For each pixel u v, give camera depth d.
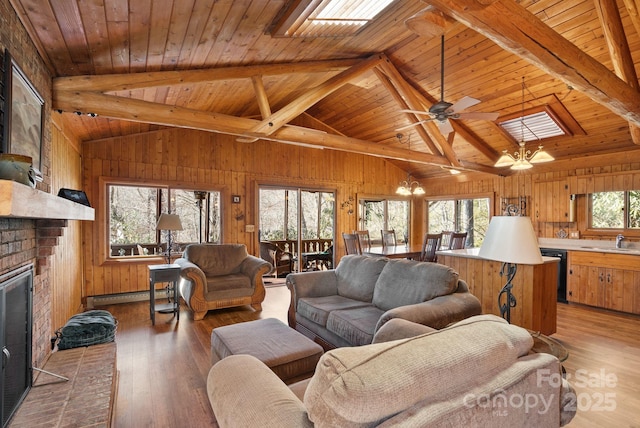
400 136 6.97
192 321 4.19
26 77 2.02
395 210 8.62
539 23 2.36
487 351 1.14
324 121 7.32
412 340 1.10
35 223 2.31
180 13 2.38
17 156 1.59
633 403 2.38
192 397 2.40
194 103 4.65
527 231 2.12
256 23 2.80
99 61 2.80
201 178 5.91
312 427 1.01
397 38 4.18
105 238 5.07
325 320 3.01
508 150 6.32
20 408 1.81
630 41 3.43
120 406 2.28
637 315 4.49
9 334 1.79
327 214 7.76
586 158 5.71
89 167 4.96
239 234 6.27
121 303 5.11
